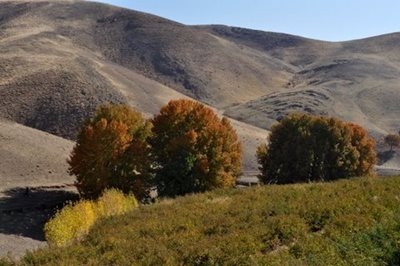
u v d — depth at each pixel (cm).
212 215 1794
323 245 1223
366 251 1141
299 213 1644
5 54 14175
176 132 5172
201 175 4972
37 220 4338
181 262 1266
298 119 6191
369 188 1953
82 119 10512
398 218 1352
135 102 12188
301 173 5928
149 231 1658
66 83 11738
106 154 4959
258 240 1385
